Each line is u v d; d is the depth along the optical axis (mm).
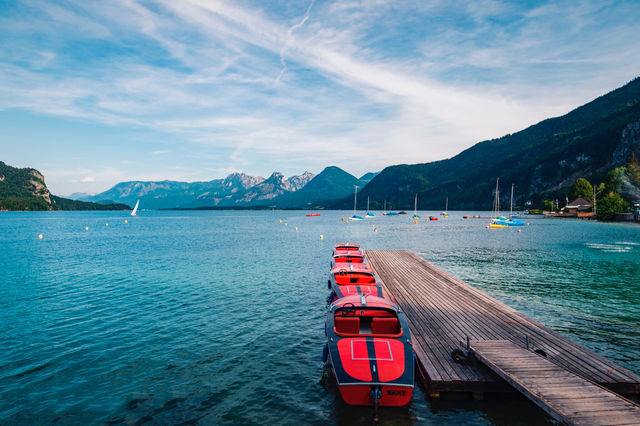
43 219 191750
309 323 18047
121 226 124188
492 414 10281
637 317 18984
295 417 10195
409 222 154750
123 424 9797
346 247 37000
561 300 22500
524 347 12664
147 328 17156
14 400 10906
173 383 12039
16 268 33594
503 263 37594
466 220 167875
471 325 15906
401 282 25672
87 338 15859
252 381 12227
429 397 11086
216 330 16969
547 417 10109
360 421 9977
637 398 10664
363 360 10820
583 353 12648
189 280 27953
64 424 9773
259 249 50219
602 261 38250
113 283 26797
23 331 16656
